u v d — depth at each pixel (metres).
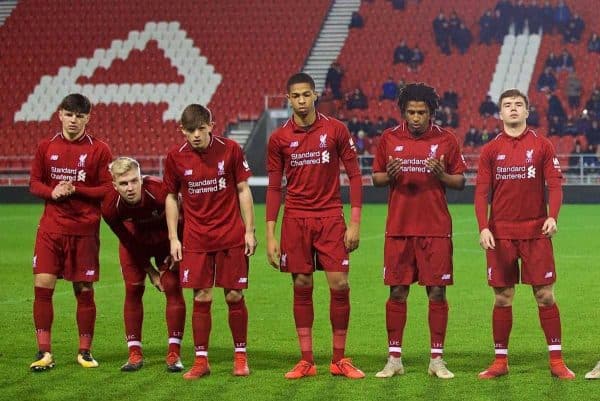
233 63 59.88
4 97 59.66
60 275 13.49
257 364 13.52
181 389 11.87
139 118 58.12
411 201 12.56
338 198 12.73
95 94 59.50
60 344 15.16
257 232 35.03
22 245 31.77
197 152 12.52
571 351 14.26
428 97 12.44
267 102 55.91
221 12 62.28
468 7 60.03
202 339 12.66
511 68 56.31
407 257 12.58
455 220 39.25
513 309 18.30
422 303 19.19
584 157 50.16
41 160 13.45
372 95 56.53
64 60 61.12
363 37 59.97
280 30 61.12
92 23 62.66
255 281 23.03
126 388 11.95
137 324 13.34
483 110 53.38
